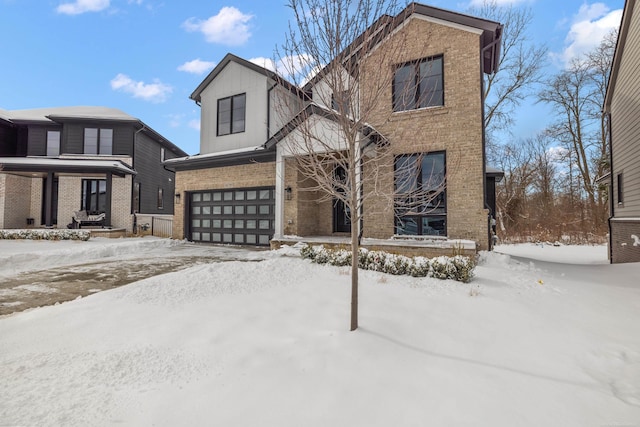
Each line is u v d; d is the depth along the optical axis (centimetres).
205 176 1419
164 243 1307
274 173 1241
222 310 431
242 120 1444
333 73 371
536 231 2358
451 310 445
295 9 399
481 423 213
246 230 1316
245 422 211
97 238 1491
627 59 1097
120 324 381
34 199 1823
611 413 227
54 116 1784
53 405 227
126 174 1792
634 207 1040
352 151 375
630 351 331
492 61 1162
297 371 276
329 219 1264
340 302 468
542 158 2853
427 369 284
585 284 661
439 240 917
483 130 938
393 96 525
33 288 596
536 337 364
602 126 2383
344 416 219
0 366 281
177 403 231
